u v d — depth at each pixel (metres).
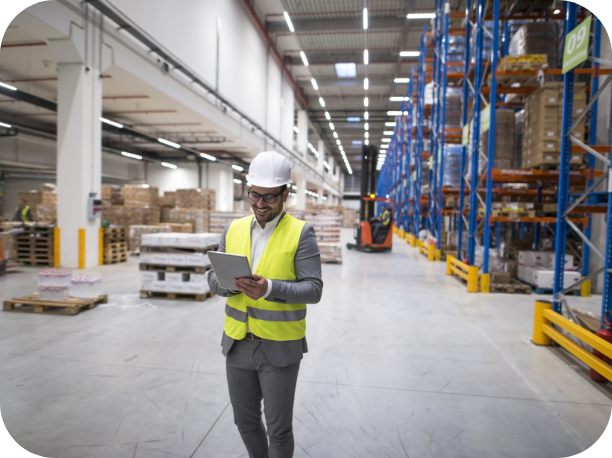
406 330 4.50
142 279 5.74
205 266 5.73
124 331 4.22
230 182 26.69
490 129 6.31
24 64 10.65
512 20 7.75
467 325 4.73
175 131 17.83
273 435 1.55
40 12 6.41
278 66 20.61
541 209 6.48
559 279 4.14
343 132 34.66
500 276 6.89
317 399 2.81
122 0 8.16
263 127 18.55
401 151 21.56
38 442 2.21
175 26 10.31
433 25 11.69
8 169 19.20
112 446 2.19
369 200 14.30
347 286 7.11
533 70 5.98
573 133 5.58
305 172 29.23
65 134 7.64
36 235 8.22
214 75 12.80
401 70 20.67
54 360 3.40
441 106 9.87
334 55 19.66
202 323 4.54
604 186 6.30
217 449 2.18
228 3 13.70
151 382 3.00
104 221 8.65
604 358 3.21
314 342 4.05
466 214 9.98
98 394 2.79
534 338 4.10
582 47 3.64
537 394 2.95
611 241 3.47
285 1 14.30
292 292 1.44
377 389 2.98
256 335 1.52
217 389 2.89
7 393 2.79
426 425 2.48
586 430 2.46
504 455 2.19
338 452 2.18
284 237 1.55
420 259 11.14
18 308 4.99
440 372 3.33
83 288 5.18
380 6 14.50
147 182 25.59
